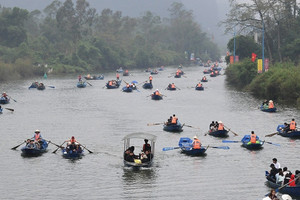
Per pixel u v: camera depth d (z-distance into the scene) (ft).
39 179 130.52
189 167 142.00
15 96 332.80
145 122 220.43
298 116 233.55
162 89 393.50
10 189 122.31
